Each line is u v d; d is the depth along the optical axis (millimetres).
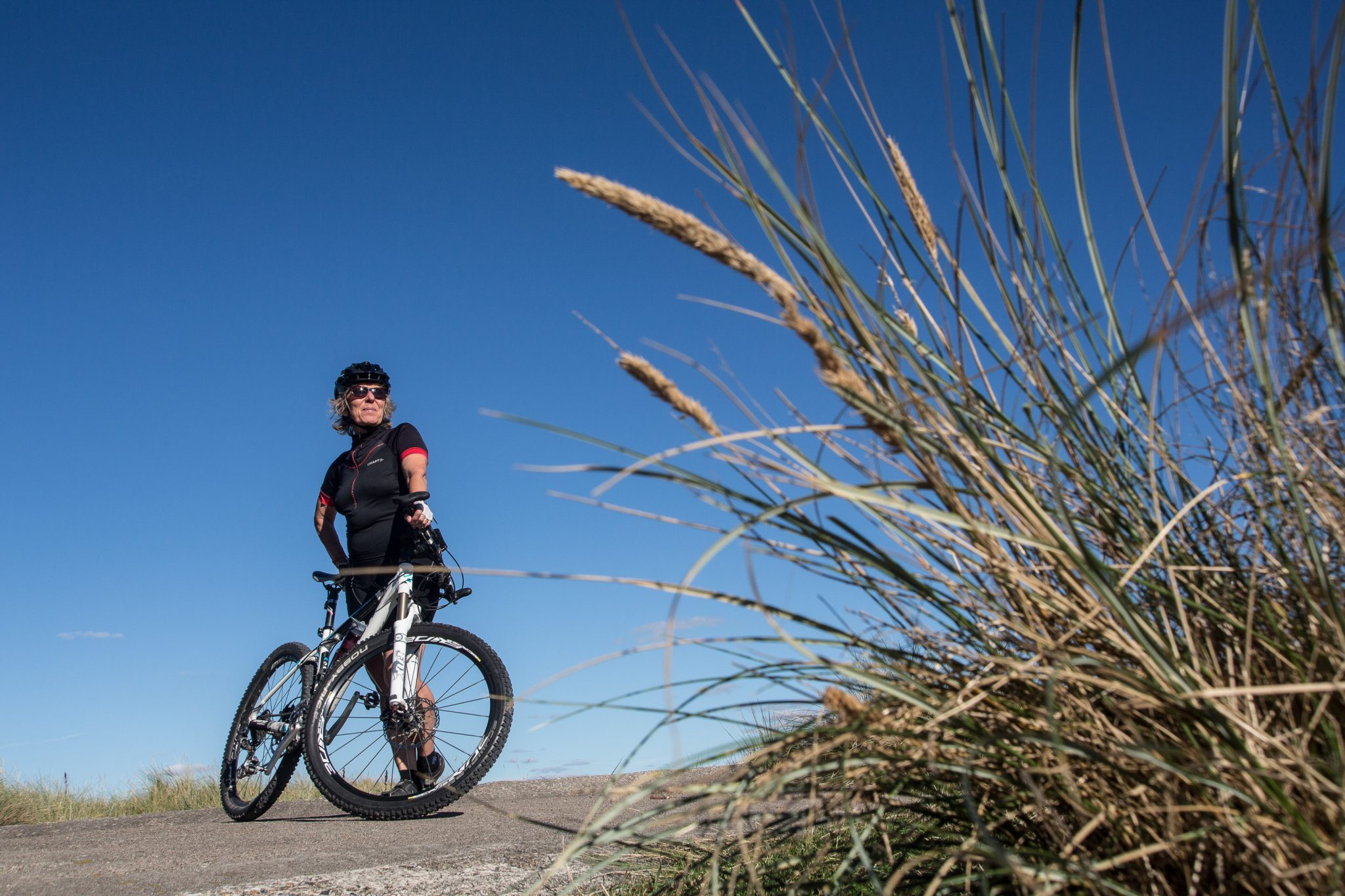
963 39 1397
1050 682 1044
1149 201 1386
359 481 4797
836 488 1152
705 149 1317
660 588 1188
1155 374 1392
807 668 1288
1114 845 1180
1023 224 1390
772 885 1563
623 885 2166
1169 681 1065
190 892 2662
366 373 5035
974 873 1337
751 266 1120
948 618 1330
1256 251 1235
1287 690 1008
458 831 3865
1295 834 993
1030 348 1386
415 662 4375
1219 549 1349
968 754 1227
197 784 7238
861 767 1284
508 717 4352
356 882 2760
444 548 4531
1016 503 1211
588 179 1110
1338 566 1262
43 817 6527
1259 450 1308
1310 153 1114
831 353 1112
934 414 1236
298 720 4730
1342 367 1113
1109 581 1246
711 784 1249
